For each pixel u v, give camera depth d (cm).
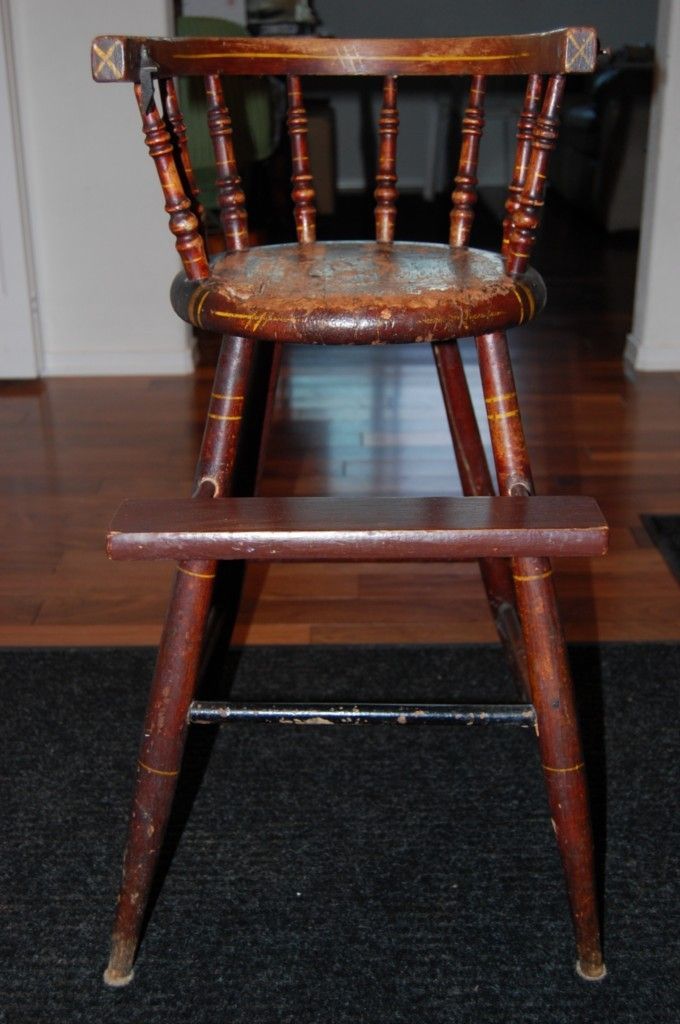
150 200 237
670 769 114
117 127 230
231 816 108
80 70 225
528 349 269
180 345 251
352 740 120
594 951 89
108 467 197
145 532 77
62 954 92
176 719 86
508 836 105
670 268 244
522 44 95
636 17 525
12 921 96
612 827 106
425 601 152
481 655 136
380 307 83
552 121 88
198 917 96
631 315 300
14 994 88
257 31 365
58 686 131
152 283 245
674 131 232
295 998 88
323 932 94
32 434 214
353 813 109
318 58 106
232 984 89
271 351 120
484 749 119
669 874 100
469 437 119
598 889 99
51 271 244
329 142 412
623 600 150
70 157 233
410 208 473
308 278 90
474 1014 86
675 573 157
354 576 160
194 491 94
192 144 221
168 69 94
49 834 106
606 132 402
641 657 135
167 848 104
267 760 117
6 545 169
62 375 251
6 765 116
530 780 113
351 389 245
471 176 109
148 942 93
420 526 78
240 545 77
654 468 195
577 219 441
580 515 79
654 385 241
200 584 83
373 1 515
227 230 109
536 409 226
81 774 115
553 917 96
